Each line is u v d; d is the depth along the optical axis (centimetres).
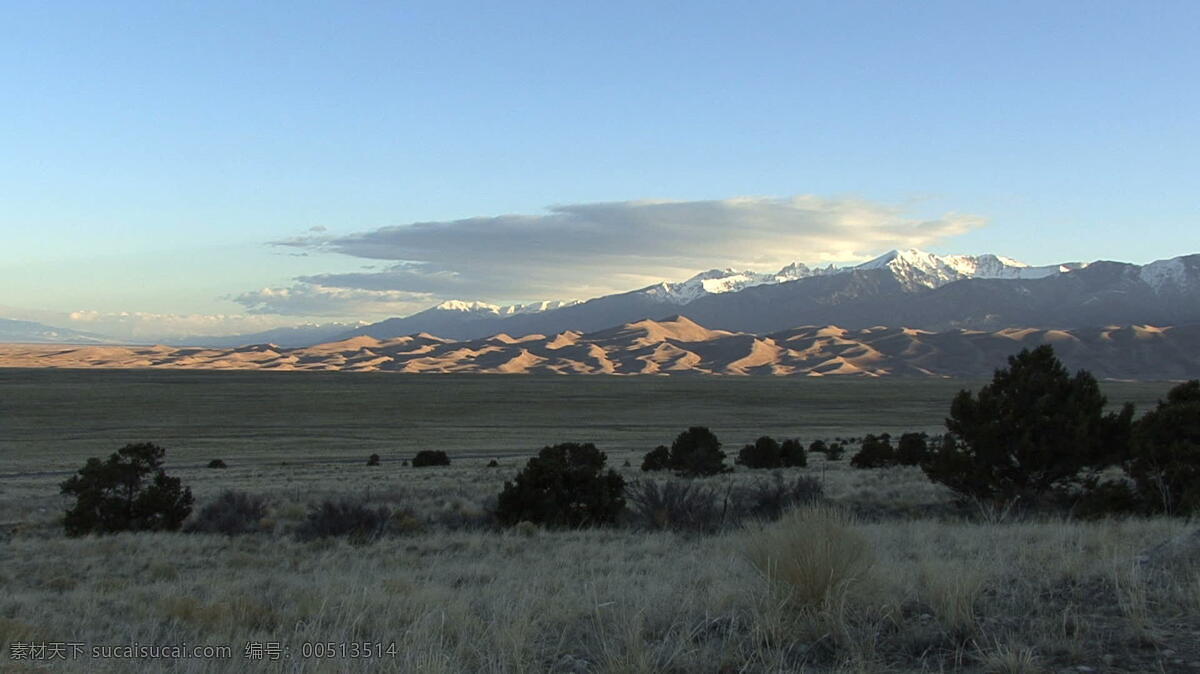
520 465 5262
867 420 11669
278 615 859
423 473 4659
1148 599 648
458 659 613
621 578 1010
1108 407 10525
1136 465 1920
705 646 617
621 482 2262
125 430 9350
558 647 648
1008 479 2138
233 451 7088
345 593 987
